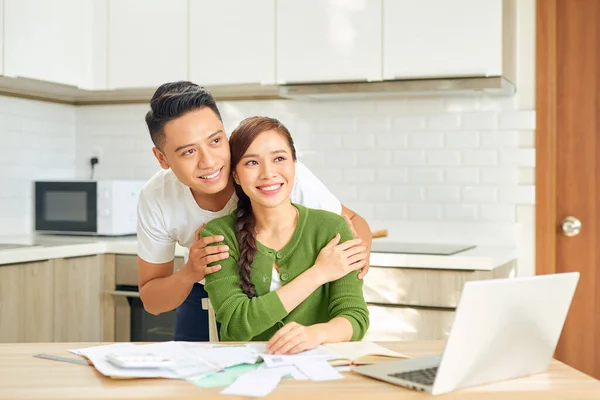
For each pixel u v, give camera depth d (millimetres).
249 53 3371
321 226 1772
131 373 1318
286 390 1240
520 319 1298
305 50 3285
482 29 3031
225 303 1700
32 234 3744
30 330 3016
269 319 1643
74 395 1211
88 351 1493
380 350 1502
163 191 2047
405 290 2902
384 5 3164
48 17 3377
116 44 3590
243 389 1232
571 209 3305
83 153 4059
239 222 1768
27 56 3268
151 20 3529
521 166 3318
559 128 3311
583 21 3270
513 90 3277
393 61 3162
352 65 3219
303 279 1679
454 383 1252
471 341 1233
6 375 1337
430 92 3238
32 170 3805
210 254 1756
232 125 3785
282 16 3314
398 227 3502
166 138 1755
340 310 1716
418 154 3463
